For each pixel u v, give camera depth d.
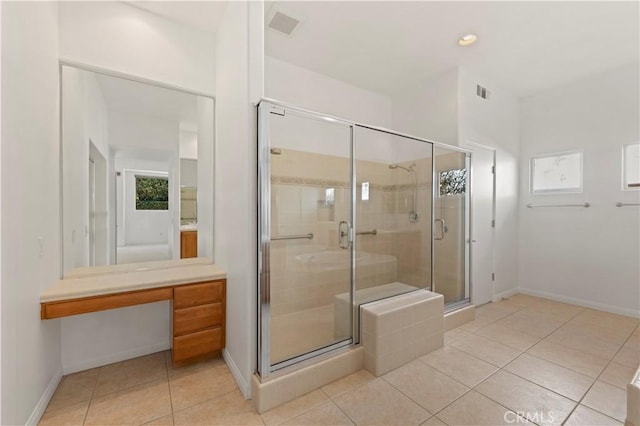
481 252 3.63
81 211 2.20
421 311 2.37
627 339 2.66
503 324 3.03
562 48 2.93
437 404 1.79
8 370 1.31
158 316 2.46
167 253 2.55
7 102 1.30
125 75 2.28
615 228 3.36
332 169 2.82
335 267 2.83
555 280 3.84
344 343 2.23
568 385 1.97
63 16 2.05
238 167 2.02
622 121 3.30
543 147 3.94
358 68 3.33
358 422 1.64
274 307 2.55
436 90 3.51
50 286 1.86
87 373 2.12
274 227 2.55
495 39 2.78
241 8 1.97
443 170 3.24
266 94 3.07
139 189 2.44
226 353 2.27
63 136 2.05
